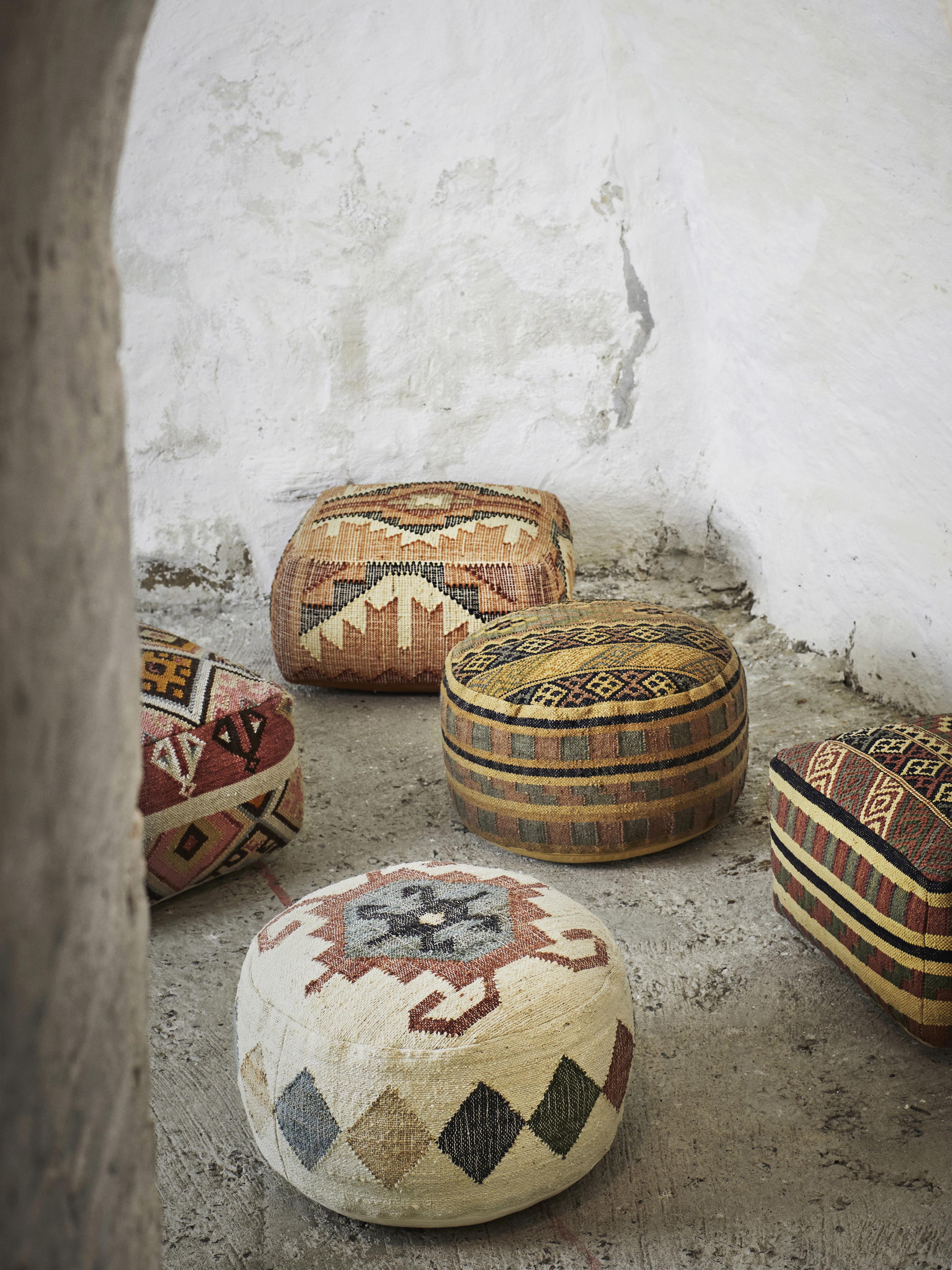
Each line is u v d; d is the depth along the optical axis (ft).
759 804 9.43
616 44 11.68
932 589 9.95
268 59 12.05
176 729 7.80
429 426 13.57
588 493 13.82
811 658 11.82
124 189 12.39
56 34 1.78
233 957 7.64
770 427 12.05
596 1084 5.29
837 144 9.70
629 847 8.39
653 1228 5.39
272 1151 5.41
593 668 8.37
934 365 9.38
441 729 10.66
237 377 13.20
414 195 12.63
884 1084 6.28
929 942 6.04
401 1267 5.22
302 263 12.82
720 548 13.61
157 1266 2.73
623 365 13.20
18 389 1.75
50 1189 2.03
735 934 7.70
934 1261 5.15
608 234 12.67
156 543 13.70
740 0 9.82
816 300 10.67
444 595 10.88
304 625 11.10
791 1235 5.32
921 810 6.37
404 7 11.88
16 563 1.74
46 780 1.90
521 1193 5.19
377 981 5.32
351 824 9.41
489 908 5.90
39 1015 1.94
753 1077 6.37
